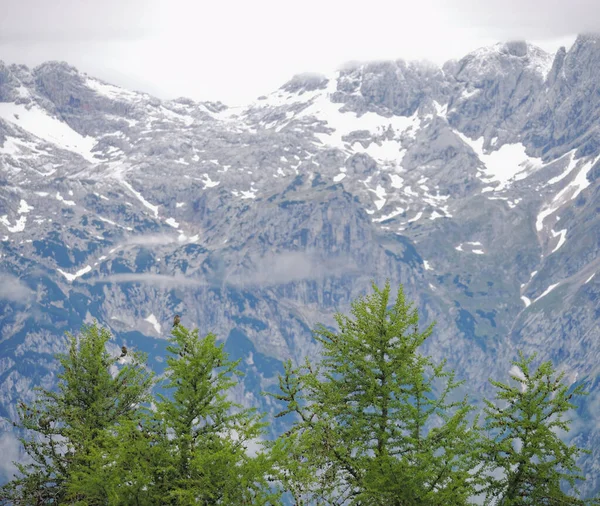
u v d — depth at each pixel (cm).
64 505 2817
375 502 2566
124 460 2656
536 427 2631
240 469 2555
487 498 2652
